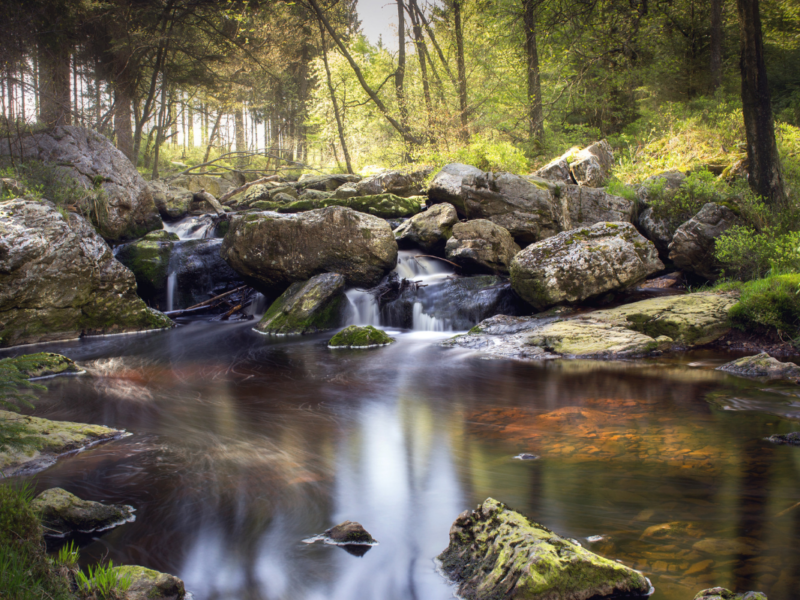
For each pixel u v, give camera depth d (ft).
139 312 35.42
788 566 7.70
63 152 42.78
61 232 31.01
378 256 36.37
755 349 24.43
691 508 9.78
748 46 33.50
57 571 7.22
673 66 62.34
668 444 13.52
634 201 42.27
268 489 11.60
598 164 47.91
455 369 24.14
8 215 28.94
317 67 92.73
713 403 17.17
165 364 26.23
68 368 24.49
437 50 77.87
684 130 50.29
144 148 93.20
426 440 14.75
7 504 7.20
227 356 28.04
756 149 33.71
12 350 28.68
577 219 41.81
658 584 7.34
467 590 7.54
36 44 52.80
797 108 54.29
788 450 12.82
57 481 12.04
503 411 17.52
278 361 26.73
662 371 21.91
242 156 103.65
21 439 10.18
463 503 10.64
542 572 6.88
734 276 31.55
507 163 55.31
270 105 114.42
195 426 16.39
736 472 11.50
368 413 17.76
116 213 43.86
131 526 9.95
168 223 55.26
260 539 9.43
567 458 12.82
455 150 58.18
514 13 56.65
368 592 7.78
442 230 41.22
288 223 36.22
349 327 30.91
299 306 34.76
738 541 8.48
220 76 80.79
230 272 44.78
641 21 52.65
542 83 66.18
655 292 33.06
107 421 16.97
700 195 37.32
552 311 30.50
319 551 8.98
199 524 10.00
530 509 10.01
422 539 9.32
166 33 67.97
